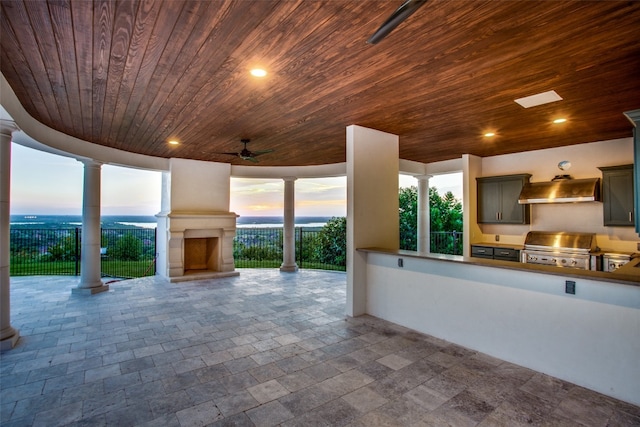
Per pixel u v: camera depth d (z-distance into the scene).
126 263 9.05
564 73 2.76
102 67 2.67
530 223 5.92
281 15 1.94
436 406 2.33
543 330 2.81
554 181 5.50
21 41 2.26
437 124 4.25
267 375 2.79
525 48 2.35
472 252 6.22
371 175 4.47
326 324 4.07
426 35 2.17
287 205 8.13
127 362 3.05
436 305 3.63
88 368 2.92
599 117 3.93
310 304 5.04
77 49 2.38
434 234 10.20
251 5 1.84
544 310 2.81
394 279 4.11
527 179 5.86
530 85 3.01
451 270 3.50
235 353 3.24
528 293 2.91
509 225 6.18
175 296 5.54
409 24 2.04
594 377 2.53
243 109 3.72
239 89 3.13
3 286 3.40
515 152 6.07
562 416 2.21
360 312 4.41
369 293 4.44
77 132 4.80
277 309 4.76
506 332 3.05
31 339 3.61
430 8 1.86
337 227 11.68
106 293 5.74
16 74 2.82
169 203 7.00
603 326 2.49
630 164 4.77
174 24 2.04
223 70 2.72
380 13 1.93
